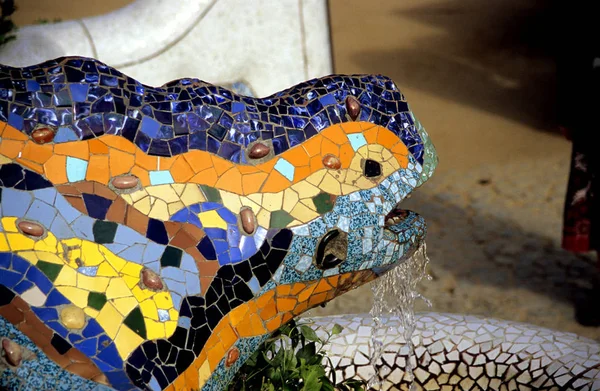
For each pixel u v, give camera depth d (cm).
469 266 472
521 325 259
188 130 162
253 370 204
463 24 1073
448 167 638
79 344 142
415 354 253
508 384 243
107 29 326
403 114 190
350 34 1057
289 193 168
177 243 155
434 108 782
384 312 278
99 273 146
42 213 146
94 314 144
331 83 182
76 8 1138
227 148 165
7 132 147
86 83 155
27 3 1161
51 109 151
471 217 541
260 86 366
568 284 447
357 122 181
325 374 238
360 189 175
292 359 208
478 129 723
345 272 176
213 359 158
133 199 154
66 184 149
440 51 964
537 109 771
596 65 375
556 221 530
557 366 237
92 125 153
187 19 341
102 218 150
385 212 177
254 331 167
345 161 176
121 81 159
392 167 182
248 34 358
